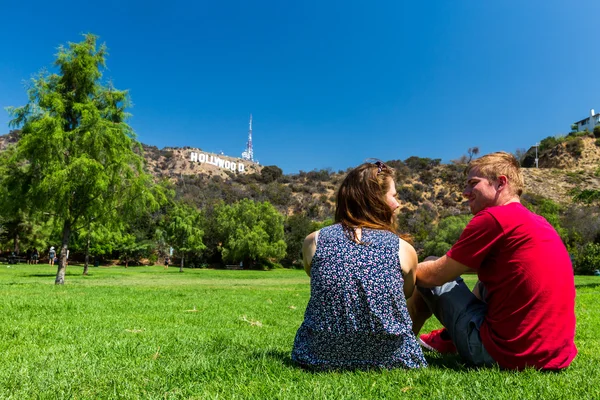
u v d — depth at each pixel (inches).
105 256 2110.0
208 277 1167.6
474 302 103.9
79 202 662.5
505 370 93.6
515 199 101.6
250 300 386.0
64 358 115.7
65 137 624.7
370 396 78.0
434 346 128.6
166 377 95.4
